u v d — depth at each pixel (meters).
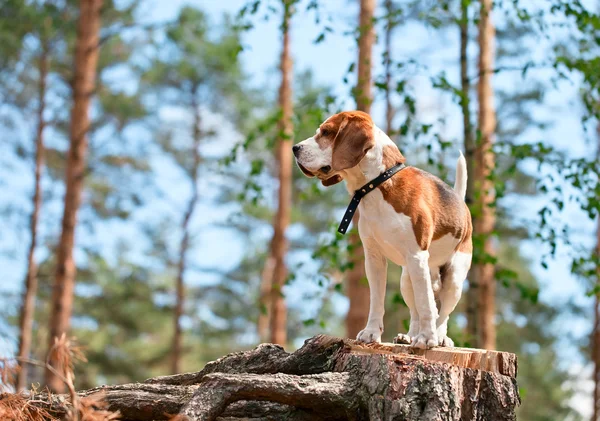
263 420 4.80
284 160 16.83
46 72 16.86
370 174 4.82
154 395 4.82
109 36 14.05
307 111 8.69
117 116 17.45
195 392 4.52
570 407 23.73
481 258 8.30
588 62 8.35
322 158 4.80
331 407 4.63
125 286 20.97
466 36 9.08
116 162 19.25
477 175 10.40
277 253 16.48
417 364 4.58
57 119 17.23
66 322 13.30
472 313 8.58
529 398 24.00
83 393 4.98
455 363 4.75
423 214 4.77
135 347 22.27
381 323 5.08
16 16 15.01
